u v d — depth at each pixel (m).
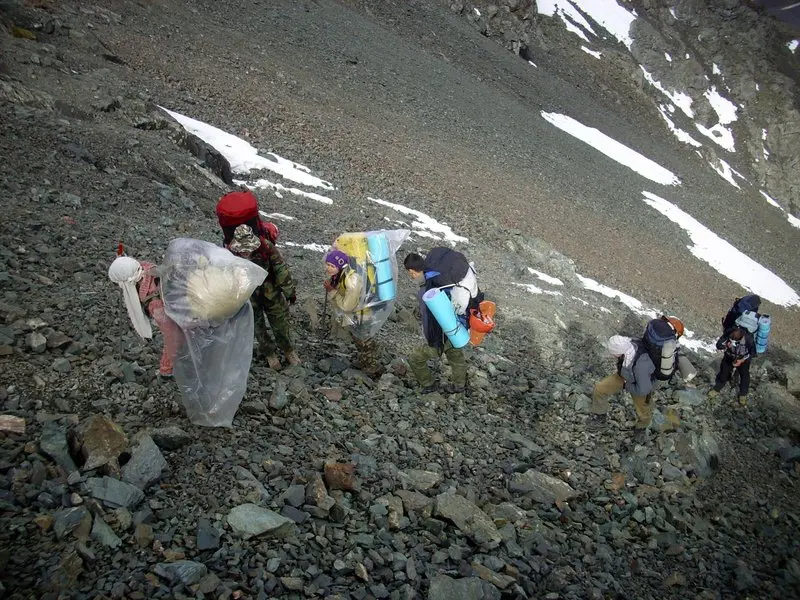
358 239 6.09
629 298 19.19
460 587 3.60
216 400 4.46
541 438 6.78
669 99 93.38
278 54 32.09
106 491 3.52
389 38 49.53
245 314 4.47
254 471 4.29
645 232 36.09
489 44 68.62
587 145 55.62
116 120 12.71
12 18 16.27
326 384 6.08
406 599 3.48
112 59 18.20
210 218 10.46
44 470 3.58
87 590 2.92
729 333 9.23
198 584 3.09
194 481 3.99
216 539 3.49
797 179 87.00
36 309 5.42
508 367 8.49
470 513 4.53
